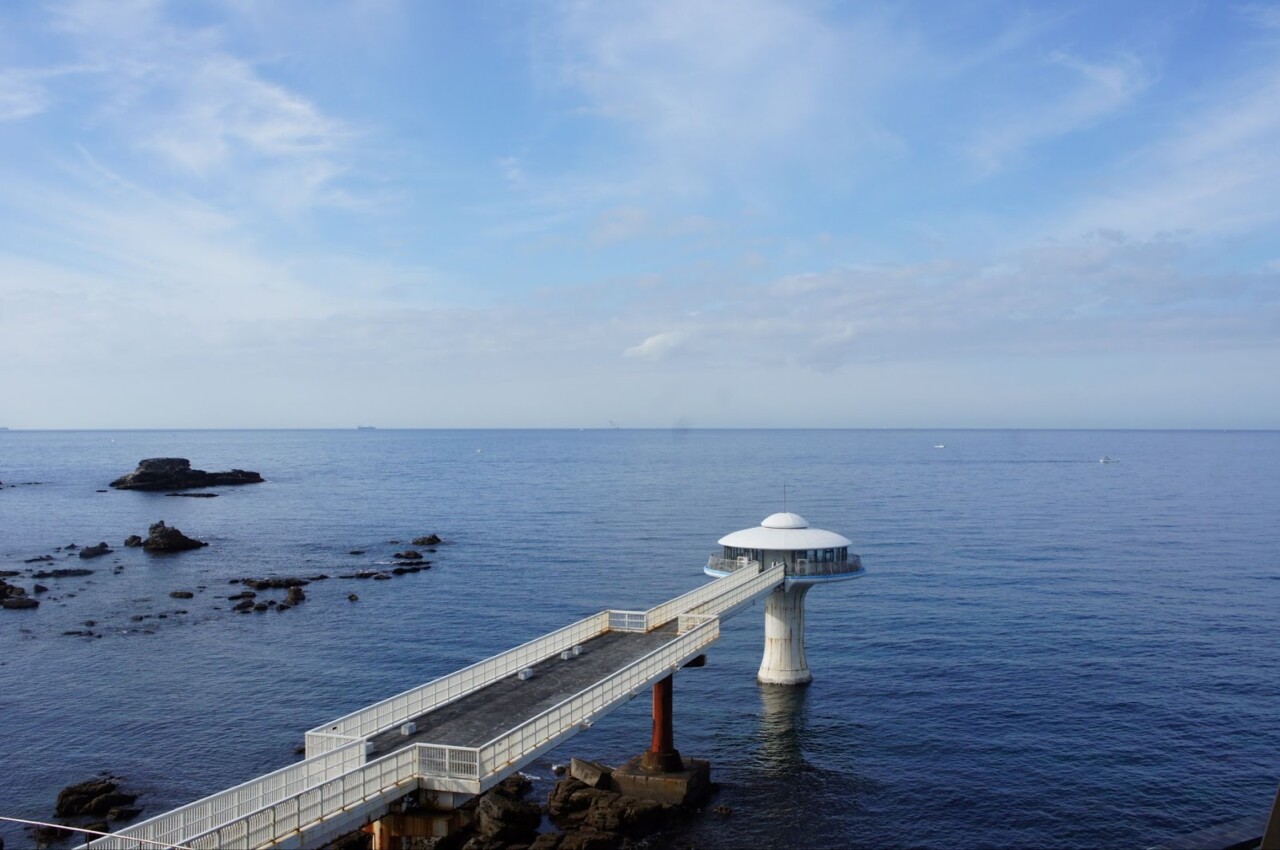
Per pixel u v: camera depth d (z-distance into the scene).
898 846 43.50
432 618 88.56
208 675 70.12
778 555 66.75
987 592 94.94
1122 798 47.59
